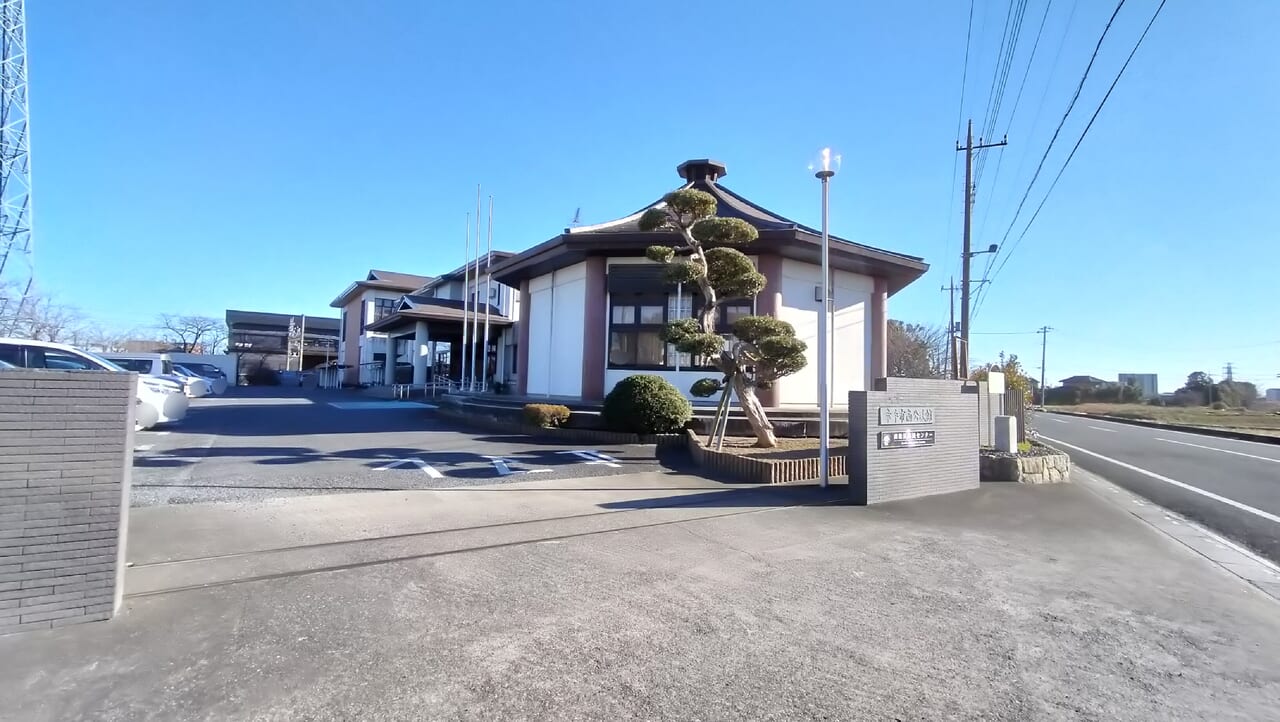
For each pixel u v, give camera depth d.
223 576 4.84
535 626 4.07
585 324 16.75
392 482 8.67
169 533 5.92
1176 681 3.59
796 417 14.30
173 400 14.89
